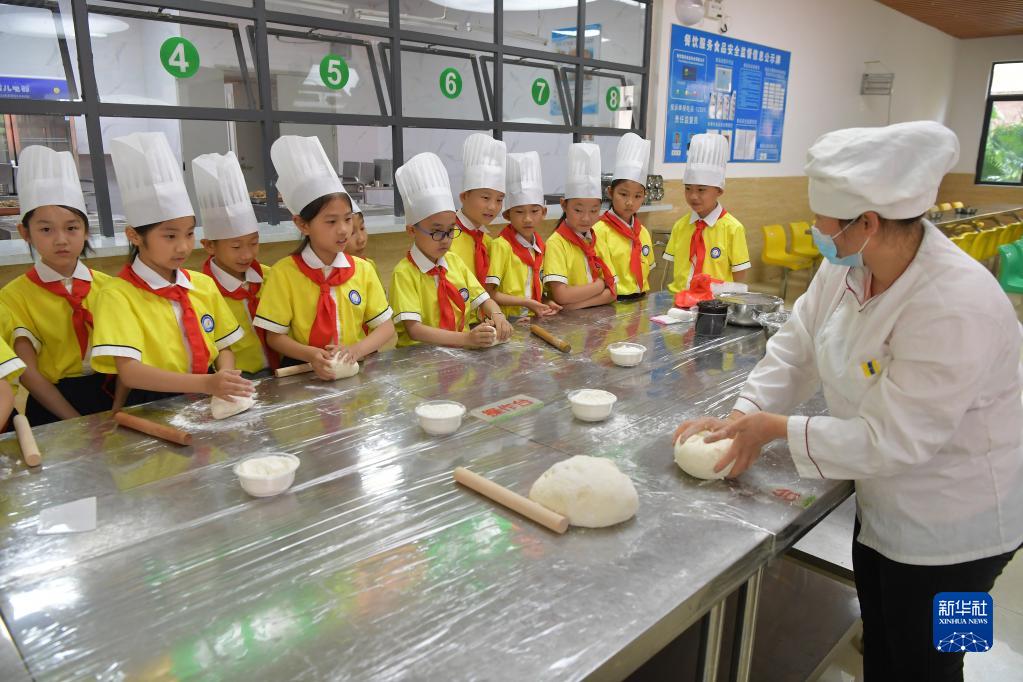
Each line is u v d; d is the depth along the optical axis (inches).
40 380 65.4
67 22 96.3
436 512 36.9
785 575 68.1
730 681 41.3
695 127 196.9
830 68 246.1
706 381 59.8
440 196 74.2
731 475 41.4
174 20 107.2
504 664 25.6
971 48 328.8
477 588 30.2
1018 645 65.9
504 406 53.2
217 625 27.8
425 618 28.2
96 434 47.7
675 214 196.5
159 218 57.0
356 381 59.1
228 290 71.2
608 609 28.9
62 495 38.9
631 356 63.6
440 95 144.1
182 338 61.6
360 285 71.6
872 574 47.9
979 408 38.1
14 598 29.5
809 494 39.8
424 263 76.9
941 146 33.6
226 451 44.9
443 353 68.3
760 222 234.7
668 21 179.8
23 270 94.8
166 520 36.1
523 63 155.4
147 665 25.6
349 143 184.1
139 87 107.6
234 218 68.5
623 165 98.9
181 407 52.9
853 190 34.0
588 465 37.4
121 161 56.5
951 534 39.6
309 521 35.9
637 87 180.7
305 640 26.9
